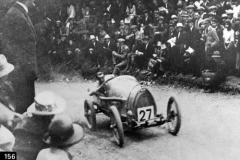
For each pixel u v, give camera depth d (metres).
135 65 12.79
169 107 6.96
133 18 14.58
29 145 3.10
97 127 7.66
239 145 6.08
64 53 15.11
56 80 13.58
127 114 6.51
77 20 17.23
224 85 9.96
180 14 12.59
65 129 2.92
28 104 5.69
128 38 13.41
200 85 10.45
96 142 6.66
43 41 15.37
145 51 12.63
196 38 11.01
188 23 11.52
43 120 3.18
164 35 12.52
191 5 12.23
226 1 12.04
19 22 5.60
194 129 7.04
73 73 14.20
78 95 10.93
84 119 8.27
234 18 10.75
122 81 7.20
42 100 3.21
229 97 9.24
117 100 6.71
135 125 6.46
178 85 10.98
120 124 6.13
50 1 16.33
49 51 15.27
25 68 5.65
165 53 11.89
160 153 5.91
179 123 6.49
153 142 6.47
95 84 7.57
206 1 12.56
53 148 2.91
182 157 5.70
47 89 12.07
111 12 16.16
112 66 13.80
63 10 17.02
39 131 3.13
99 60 14.05
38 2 16.08
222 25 11.06
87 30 15.47
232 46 10.32
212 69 10.12
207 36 10.40
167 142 6.42
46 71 14.22
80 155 5.98
